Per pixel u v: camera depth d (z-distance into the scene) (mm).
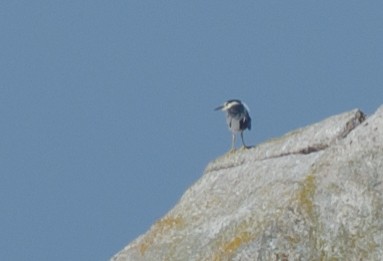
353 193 32219
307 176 33344
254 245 31766
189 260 33375
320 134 35031
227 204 35219
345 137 34125
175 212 36719
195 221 35312
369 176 32344
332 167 33156
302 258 31312
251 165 36469
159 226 36156
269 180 34875
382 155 32500
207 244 33375
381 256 30984
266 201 33312
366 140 33031
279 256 31406
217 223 34031
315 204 32375
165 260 34250
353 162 32812
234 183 36188
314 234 31750
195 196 37062
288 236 31750
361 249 31219
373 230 31438
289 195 32875
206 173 38312
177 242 34688
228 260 31812
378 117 33312
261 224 32312
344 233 31594
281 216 32219
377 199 31891
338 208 32094
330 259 31156
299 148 35281
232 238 32562
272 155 36125
